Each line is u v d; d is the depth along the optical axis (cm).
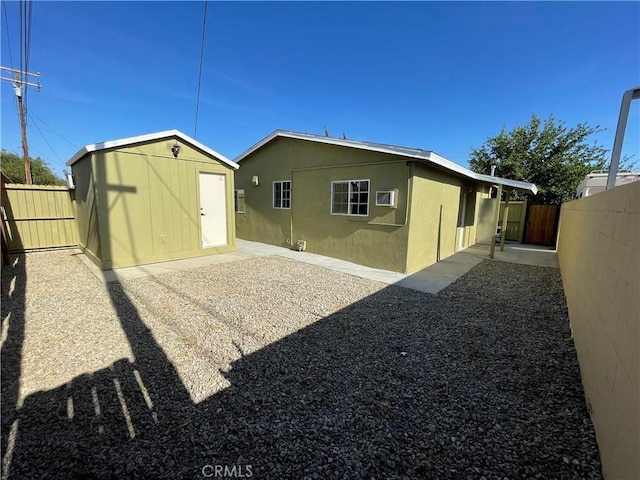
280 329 325
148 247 616
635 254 152
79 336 297
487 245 1056
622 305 162
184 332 312
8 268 566
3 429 172
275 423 183
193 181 676
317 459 156
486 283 538
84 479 141
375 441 170
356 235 679
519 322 359
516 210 1138
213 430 176
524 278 580
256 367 248
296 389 219
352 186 682
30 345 278
